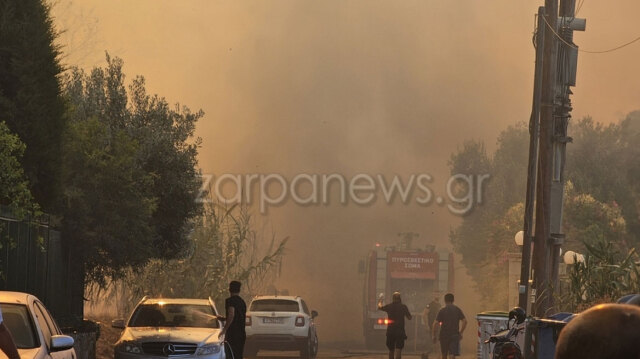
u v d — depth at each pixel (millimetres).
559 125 53594
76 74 54250
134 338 38781
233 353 40438
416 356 70938
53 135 37625
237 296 40500
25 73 35906
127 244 48812
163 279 65562
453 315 55562
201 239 66688
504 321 43719
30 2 37125
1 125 28172
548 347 23141
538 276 50750
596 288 39062
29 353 18656
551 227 52781
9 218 32688
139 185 49812
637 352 4195
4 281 30844
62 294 44438
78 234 46000
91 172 46594
